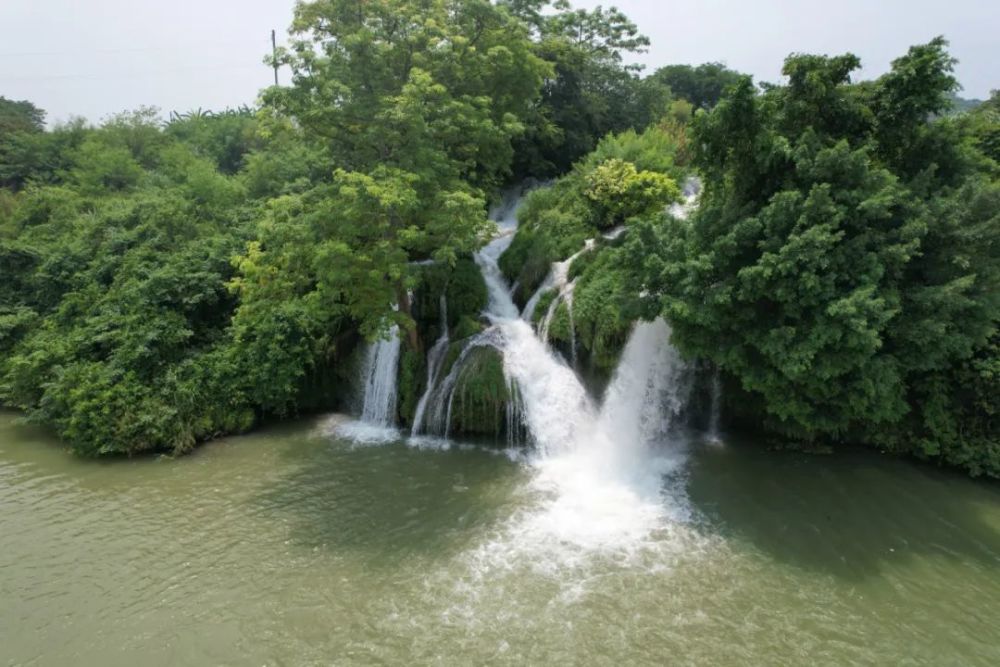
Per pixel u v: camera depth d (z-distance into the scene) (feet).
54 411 61.46
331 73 54.85
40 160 153.99
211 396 62.69
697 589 36.42
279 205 55.67
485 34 68.80
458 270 71.82
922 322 42.16
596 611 34.63
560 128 107.34
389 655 31.63
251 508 47.50
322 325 67.46
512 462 54.90
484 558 40.04
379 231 53.57
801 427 54.80
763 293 44.83
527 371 59.62
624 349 56.85
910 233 41.73
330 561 40.14
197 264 72.90
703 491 48.19
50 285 82.84
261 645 32.58
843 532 42.06
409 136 53.21
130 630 33.96
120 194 120.78
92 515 46.73
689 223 51.83
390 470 53.72
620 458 53.93
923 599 35.17
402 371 64.28
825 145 47.50
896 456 52.75
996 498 45.83
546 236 73.87
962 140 49.60
